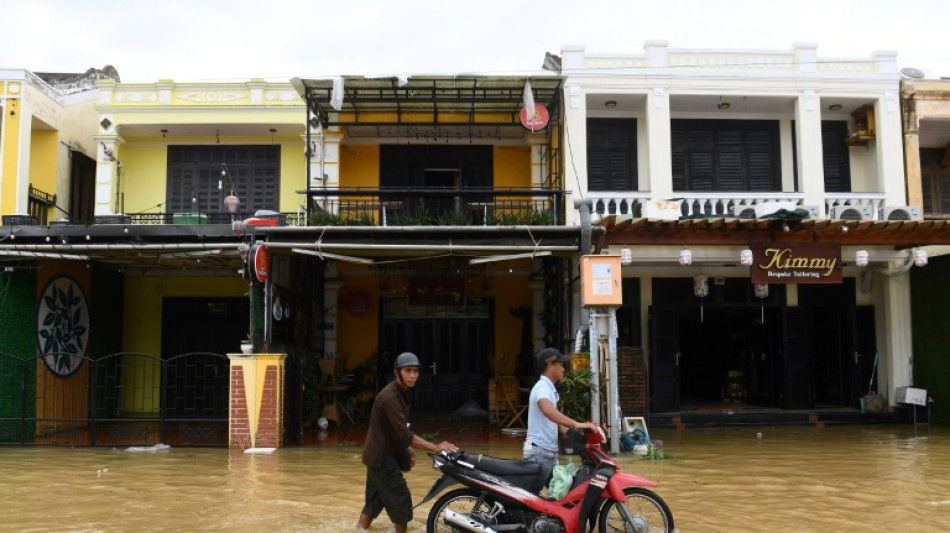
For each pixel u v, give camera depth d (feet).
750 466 30.83
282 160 49.85
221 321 50.65
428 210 41.98
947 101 46.91
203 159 49.93
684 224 37.52
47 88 47.73
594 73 45.06
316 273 49.60
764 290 44.68
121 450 35.04
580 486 18.25
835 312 49.83
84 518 21.62
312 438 39.29
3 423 36.81
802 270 39.50
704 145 49.21
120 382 49.34
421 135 49.49
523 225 37.96
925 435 40.96
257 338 36.19
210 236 36.32
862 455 33.83
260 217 37.47
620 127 48.98
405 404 19.71
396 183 50.14
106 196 47.52
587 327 36.58
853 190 48.85
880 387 47.93
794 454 34.24
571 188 44.19
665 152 44.88
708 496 24.80
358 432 41.96
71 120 50.75
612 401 34.04
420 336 51.96
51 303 40.96
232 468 30.14
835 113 49.34
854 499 24.30
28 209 45.44
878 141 46.62
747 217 40.47
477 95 44.39
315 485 26.50
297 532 19.97
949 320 43.86
